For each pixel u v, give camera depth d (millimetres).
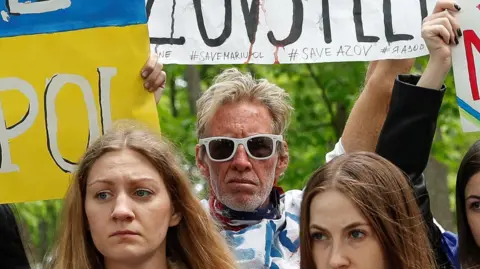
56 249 5469
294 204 6793
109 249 5137
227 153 6496
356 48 6711
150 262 5254
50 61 6098
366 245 5066
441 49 6359
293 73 18297
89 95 6078
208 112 6602
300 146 18047
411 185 5684
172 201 5441
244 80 6691
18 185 6035
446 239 6414
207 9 6672
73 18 6109
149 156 5289
